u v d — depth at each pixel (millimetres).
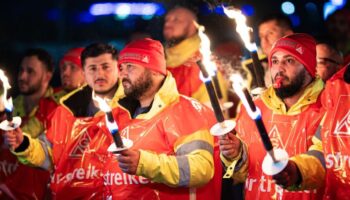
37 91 6875
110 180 5223
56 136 5734
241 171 4871
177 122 5012
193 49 6723
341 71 4633
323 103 4672
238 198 6484
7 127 5191
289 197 4742
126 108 5281
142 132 5086
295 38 4812
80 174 5621
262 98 4934
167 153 5023
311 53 4809
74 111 5742
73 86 6801
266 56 6387
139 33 7395
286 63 4793
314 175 4516
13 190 6406
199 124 5000
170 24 6785
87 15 12594
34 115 6664
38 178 6367
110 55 5645
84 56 5664
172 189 5027
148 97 5188
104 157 5582
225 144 4672
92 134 5637
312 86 4816
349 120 4523
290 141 4781
